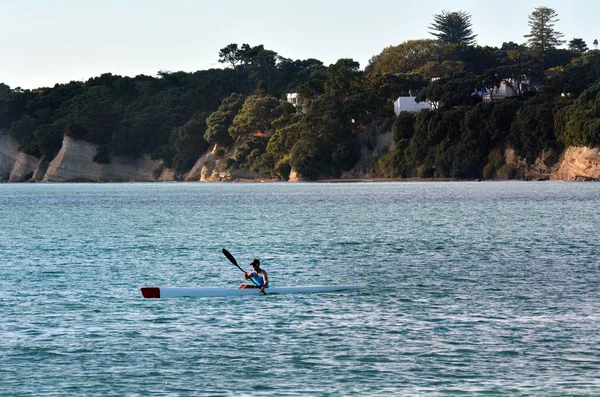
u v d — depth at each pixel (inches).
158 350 1860.2
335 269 3065.9
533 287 2608.3
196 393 1579.7
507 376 1664.6
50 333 2012.8
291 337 1967.3
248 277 2470.5
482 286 2640.3
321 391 1587.1
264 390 1595.7
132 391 1592.0
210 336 1980.8
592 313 2198.6
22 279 2837.1
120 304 2362.2
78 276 2915.8
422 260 3309.5
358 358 1791.3
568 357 1786.4
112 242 4141.2
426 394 1568.7
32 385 1625.2
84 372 1702.8
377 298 2436.0
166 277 2903.5
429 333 1996.8
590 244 3794.3
